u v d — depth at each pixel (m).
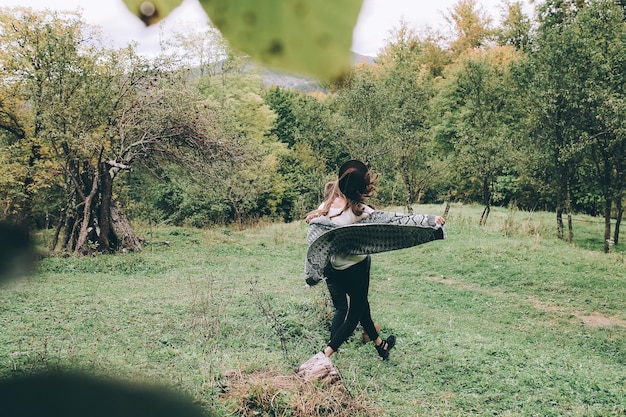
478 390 5.45
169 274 12.19
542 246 15.41
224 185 18.22
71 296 8.70
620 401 5.36
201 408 0.19
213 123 16.56
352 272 4.58
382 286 12.01
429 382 5.60
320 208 4.52
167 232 19.06
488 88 25.38
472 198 30.55
